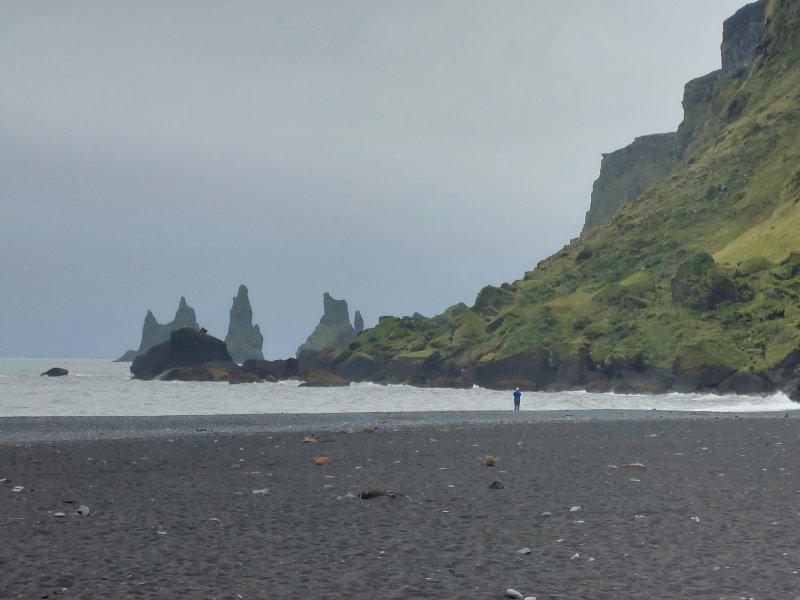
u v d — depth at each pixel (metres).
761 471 26.38
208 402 114.81
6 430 52.44
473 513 18.31
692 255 165.75
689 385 132.50
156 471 27.02
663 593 11.57
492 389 159.00
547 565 13.29
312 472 26.53
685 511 18.41
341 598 11.30
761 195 186.12
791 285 143.88
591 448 35.50
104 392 142.38
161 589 11.66
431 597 11.38
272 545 14.84
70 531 16.09
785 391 115.62
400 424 57.53
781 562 13.39
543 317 165.88
